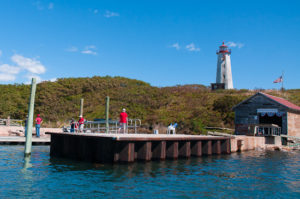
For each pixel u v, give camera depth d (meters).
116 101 48.69
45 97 50.78
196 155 19.27
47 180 11.42
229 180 12.30
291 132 31.16
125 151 15.06
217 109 41.59
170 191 10.22
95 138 15.22
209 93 52.00
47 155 18.80
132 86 58.44
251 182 12.04
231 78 69.50
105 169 13.75
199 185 11.23
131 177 12.16
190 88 57.25
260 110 32.44
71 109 46.53
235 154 22.09
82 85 57.53
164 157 16.61
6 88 55.69
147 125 36.12
